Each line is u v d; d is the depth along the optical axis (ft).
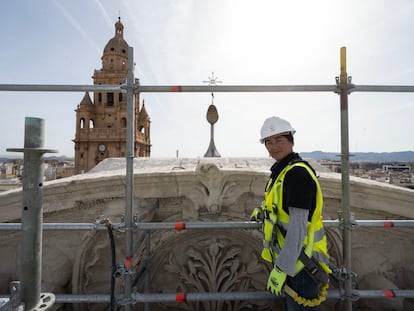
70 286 11.50
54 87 8.52
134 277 10.21
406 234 11.55
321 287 6.86
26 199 6.39
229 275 11.54
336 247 11.34
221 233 11.73
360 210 11.51
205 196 11.09
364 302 11.43
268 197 7.00
